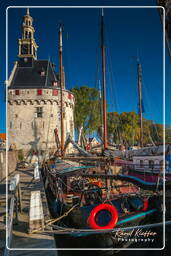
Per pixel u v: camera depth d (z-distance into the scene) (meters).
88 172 12.78
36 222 5.68
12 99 35.53
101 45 17.11
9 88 35.81
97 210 6.04
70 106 39.22
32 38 42.88
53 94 36.03
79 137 29.47
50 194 11.02
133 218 6.53
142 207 7.07
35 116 35.50
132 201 7.47
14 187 6.39
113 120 47.41
